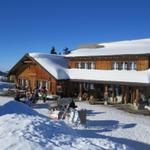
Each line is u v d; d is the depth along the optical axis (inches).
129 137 762.2
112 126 893.8
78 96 1585.9
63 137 482.9
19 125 499.2
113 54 1505.9
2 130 463.8
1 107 668.1
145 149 650.8
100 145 484.1
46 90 1524.4
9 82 2174.0
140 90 1365.7
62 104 979.3
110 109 1239.5
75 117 866.8
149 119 1052.5
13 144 403.9
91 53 1647.4
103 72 1535.4
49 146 422.6
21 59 1807.3
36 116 616.4
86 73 1600.6
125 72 1448.1
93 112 1143.6
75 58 1702.8
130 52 1451.8
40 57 1786.4
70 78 1620.3
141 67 1416.1
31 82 1787.6
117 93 1472.7
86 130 810.2
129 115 1114.7
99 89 1551.4
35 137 446.9
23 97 1326.3
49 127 527.2
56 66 1721.2
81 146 452.8
